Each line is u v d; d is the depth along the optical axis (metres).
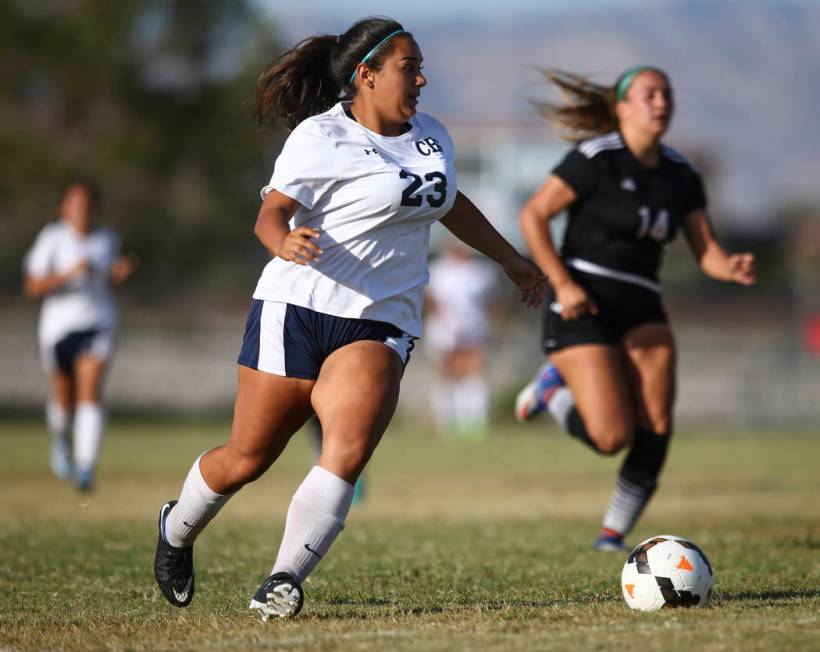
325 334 17.66
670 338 27.44
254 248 115.06
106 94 104.19
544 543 29.20
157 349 113.94
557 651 14.60
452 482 48.09
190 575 19.11
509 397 93.25
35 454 58.81
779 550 27.11
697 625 16.28
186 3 102.31
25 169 101.69
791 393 102.25
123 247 106.62
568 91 27.92
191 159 107.31
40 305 126.31
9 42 99.56
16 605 20.05
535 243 27.08
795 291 185.00
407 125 18.59
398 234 18.03
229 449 18.11
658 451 27.38
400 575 23.48
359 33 18.17
